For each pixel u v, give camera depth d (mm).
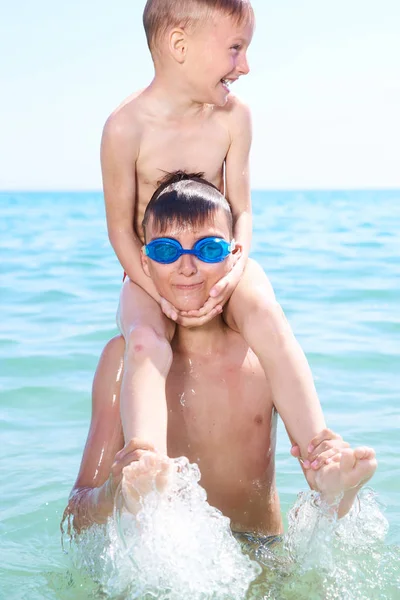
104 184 3578
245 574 2795
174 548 2695
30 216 35281
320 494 2850
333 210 38594
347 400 5426
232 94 3758
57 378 6066
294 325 7891
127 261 3492
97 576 2951
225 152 3703
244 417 3285
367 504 3191
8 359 6609
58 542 3516
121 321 3312
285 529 3543
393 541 3293
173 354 3338
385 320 8062
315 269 12195
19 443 4758
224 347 3359
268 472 3342
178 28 3420
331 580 2832
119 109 3547
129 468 2621
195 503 2770
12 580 3129
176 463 2764
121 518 2725
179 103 3555
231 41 3422
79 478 3352
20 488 4113
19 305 9383
